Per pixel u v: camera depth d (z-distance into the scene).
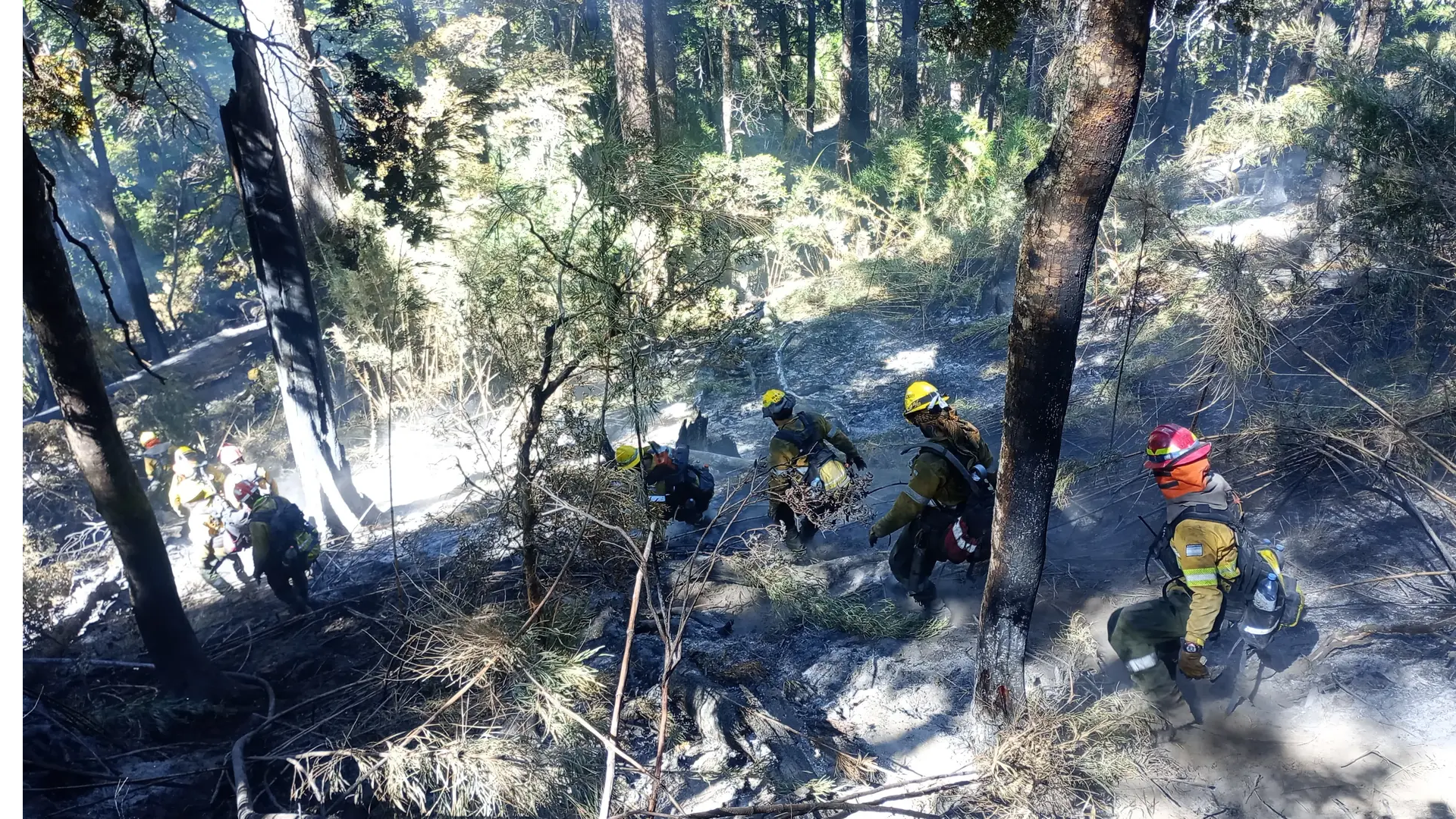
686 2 25.61
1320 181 11.03
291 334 8.49
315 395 8.70
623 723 4.50
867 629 5.17
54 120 5.82
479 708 4.43
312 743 4.56
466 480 5.66
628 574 5.86
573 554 4.93
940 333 12.15
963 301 12.93
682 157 5.29
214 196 24.05
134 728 5.03
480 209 9.88
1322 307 7.77
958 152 15.92
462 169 10.25
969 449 4.89
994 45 4.32
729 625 5.46
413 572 7.05
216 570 7.54
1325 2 16.14
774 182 15.14
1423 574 4.13
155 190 25.00
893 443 8.80
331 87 9.41
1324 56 9.42
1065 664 4.41
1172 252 8.44
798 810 3.45
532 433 4.98
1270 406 6.27
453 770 3.86
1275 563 3.59
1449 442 5.31
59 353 4.39
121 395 17.30
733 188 5.39
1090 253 3.09
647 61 15.04
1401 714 3.70
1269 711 3.88
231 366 20.53
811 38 26.20
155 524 4.89
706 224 5.25
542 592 5.18
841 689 4.75
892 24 25.50
